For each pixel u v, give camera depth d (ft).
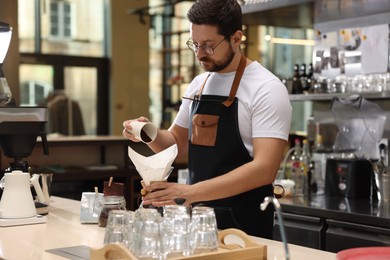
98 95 31.37
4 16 14.25
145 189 7.06
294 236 11.57
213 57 7.91
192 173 8.57
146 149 18.24
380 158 13.19
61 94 28.99
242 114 8.07
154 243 5.40
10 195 8.05
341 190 12.80
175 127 9.05
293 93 14.33
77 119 29.14
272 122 7.74
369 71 13.93
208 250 5.65
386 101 13.17
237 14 7.88
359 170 12.59
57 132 28.66
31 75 29.50
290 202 12.06
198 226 5.67
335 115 14.10
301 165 13.32
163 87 32.22
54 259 6.05
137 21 31.68
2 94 9.03
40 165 17.04
